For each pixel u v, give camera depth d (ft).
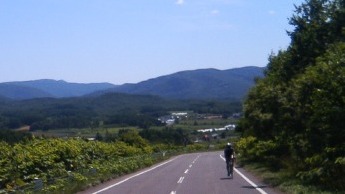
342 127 57.11
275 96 89.56
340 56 57.06
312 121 61.46
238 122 184.55
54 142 102.47
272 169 109.40
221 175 108.37
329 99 56.44
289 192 64.39
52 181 77.66
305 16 90.27
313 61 87.30
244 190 72.79
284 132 82.99
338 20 84.99
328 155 59.11
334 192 57.47
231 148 104.58
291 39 91.15
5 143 84.43
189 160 196.65
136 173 123.65
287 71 92.38
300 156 78.74
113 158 137.08
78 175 84.58
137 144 230.27
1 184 71.05
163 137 366.43
